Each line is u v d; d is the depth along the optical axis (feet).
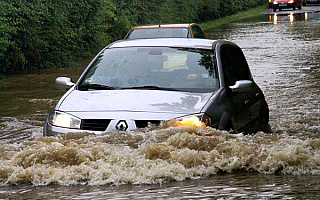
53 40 156.46
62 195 36.70
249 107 62.18
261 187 36.88
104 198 35.40
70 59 161.17
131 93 55.21
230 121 55.01
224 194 35.24
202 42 63.98
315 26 265.13
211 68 59.26
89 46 186.60
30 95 103.30
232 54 66.44
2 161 43.34
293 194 34.68
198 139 44.93
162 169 40.78
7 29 133.59
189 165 42.29
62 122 52.44
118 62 61.26
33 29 147.74
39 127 75.41
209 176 41.14
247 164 42.65
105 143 46.44
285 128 69.26
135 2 260.83
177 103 52.90
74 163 42.52
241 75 65.98
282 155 42.32
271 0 454.40
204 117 51.29
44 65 152.35
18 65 144.36
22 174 41.04
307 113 79.56
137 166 41.60
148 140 46.65
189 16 345.72
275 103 88.48
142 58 61.36
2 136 69.77
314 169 41.70
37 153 43.39
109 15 207.72
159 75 58.54
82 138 48.65
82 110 52.85
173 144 44.78
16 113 85.71
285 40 202.90
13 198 36.50
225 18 387.34
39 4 152.76
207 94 55.26
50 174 41.11
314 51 162.61
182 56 60.95
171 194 35.76
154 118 50.75
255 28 278.87
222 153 43.60
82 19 181.37
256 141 46.29
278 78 115.55
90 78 59.57
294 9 419.95
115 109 52.16
